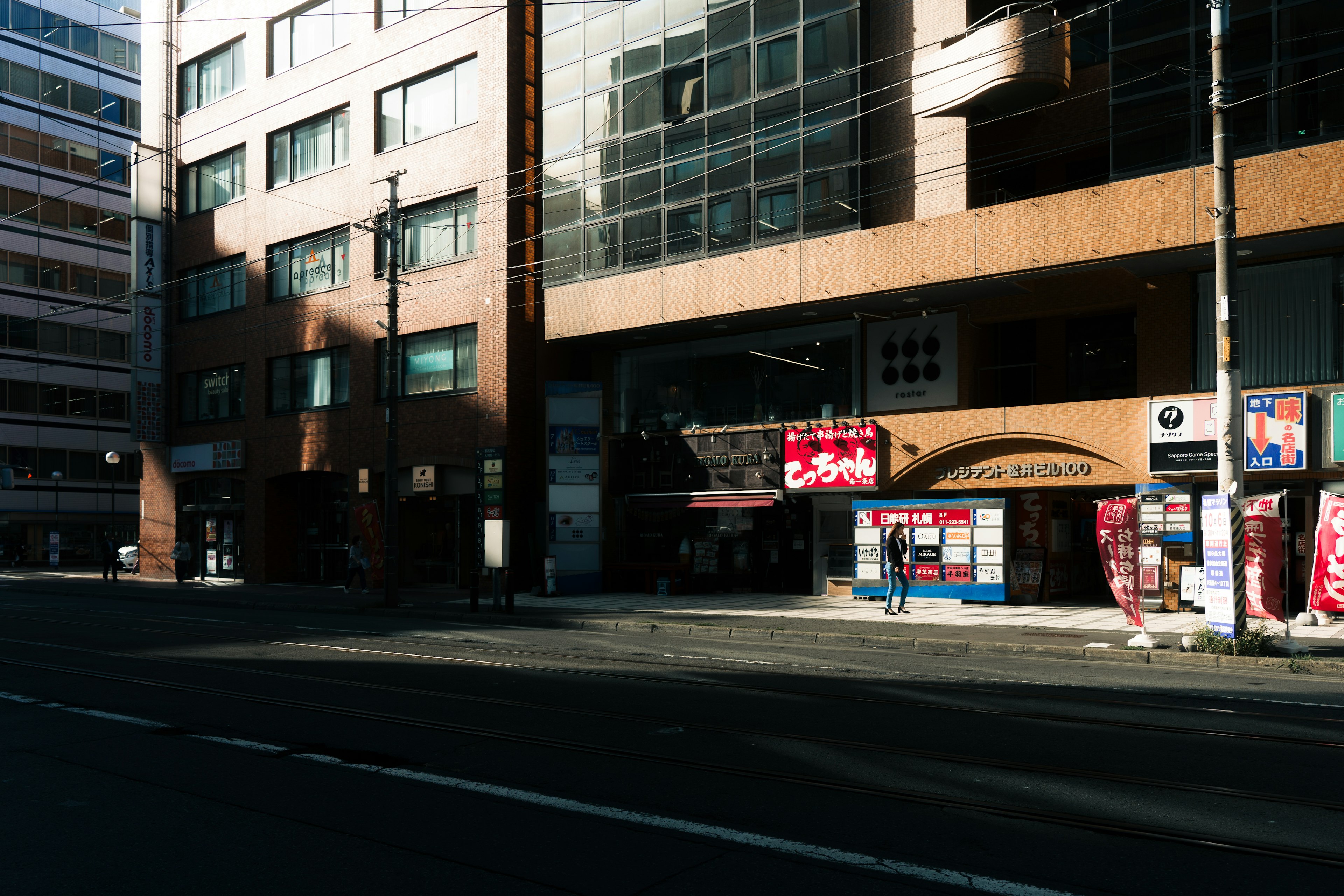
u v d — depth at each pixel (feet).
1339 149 57.16
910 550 78.95
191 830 19.39
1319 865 17.01
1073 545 82.12
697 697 34.12
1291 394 61.77
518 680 38.37
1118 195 63.98
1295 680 39.37
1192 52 62.44
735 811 20.27
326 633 59.31
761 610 72.69
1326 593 56.39
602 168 89.51
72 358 193.47
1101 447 68.80
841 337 84.02
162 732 28.66
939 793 21.43
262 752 25.96
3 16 185.98
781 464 84.23
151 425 125.70
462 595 93.20
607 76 89.81
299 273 114.21
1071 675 40.22
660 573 90.53
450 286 99.96
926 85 72.43
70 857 17.80
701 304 82.38
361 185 107.86
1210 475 65.10
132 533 201.77
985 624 60.54
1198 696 34.60
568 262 91.30
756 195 80.53
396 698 34.22
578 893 15.85
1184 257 63.77
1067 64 68.59
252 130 119.34
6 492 182.50
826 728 28.53
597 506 91.91
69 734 28.45
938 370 78.84
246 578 116.57
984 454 74.59
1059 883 16.16
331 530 114.01
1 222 184.03
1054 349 78.23
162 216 127.54
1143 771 23.25
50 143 192.24
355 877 16.67
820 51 77.87
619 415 97.14
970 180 73.46
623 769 23.84
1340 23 57.88
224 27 123.13
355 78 109.09
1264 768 23.59
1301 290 63.57
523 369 96.68
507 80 96.68
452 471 98.99
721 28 82.99
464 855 17.70
